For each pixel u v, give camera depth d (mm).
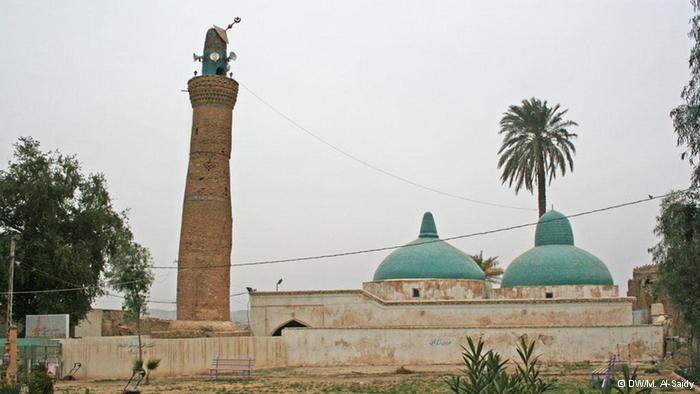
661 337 40281
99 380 36781
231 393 26828
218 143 41688
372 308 44406
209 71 42812
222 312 40344
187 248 40531
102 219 46812
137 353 38062
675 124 25625
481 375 9875
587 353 40438
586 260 46031
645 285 55406
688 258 28828
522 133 58938
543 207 57594
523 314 43594
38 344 35906
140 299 39875
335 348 41156
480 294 46938
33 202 43969
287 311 44906
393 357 41000
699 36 25250
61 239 44594
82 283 45062
